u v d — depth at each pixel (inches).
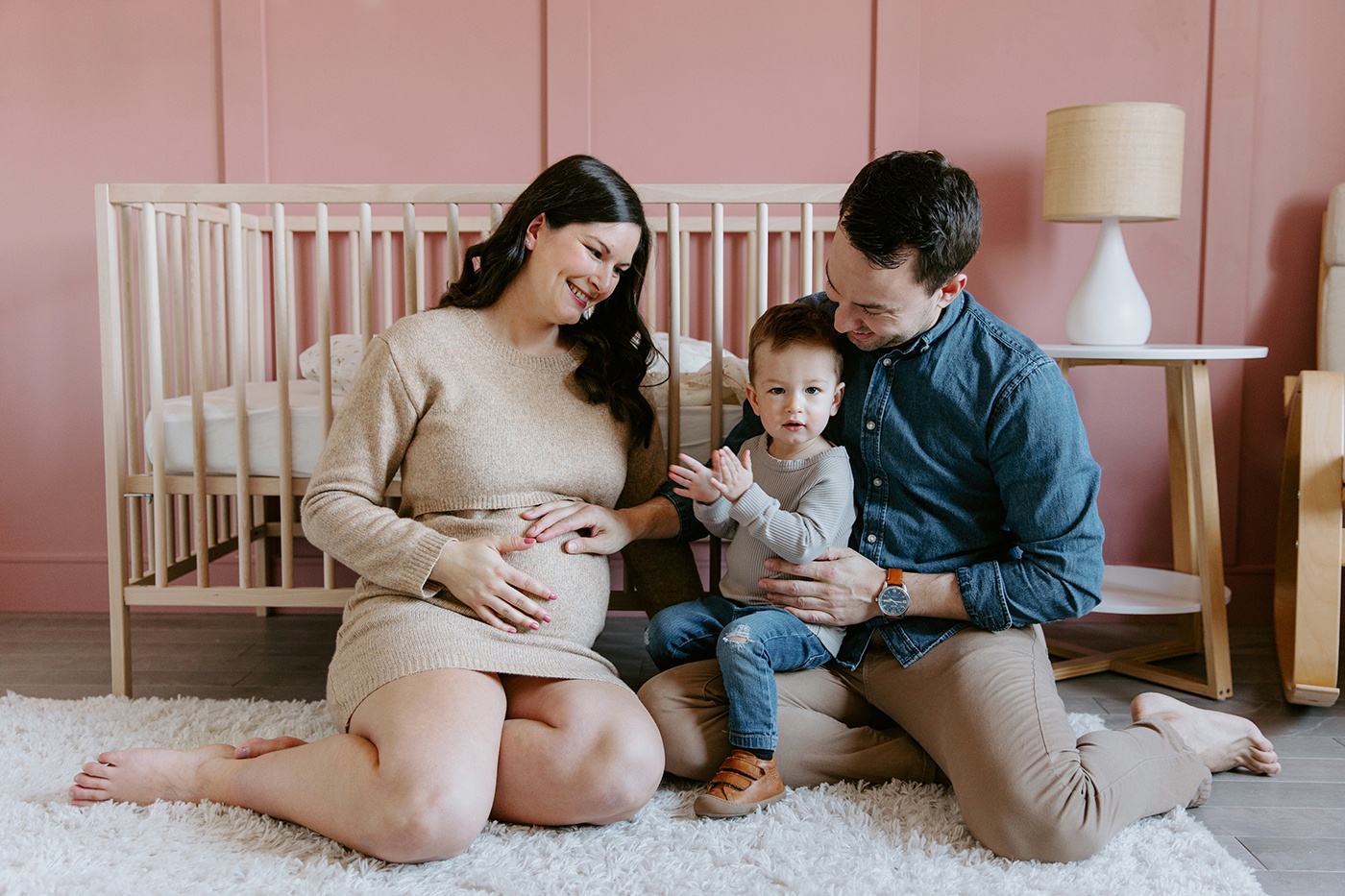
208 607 96.7
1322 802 53.5
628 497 59.8
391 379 50.6
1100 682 75.7
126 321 72.1
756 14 93.5
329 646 83.8
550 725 46.8
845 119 94.0
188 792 48.1
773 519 50.8
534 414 52.1
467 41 93.7
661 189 64.5
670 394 65.7
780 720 52.1
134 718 62.6
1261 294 92.4
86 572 95.0
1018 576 49.3
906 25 92.7
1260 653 84.0
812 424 51.3
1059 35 92.2
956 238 44.8
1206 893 42.5
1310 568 67.7
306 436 69.4
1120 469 94.7
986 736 46.1
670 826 47.6
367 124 94.2
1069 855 44.4
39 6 92.2
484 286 52.8
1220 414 92.9
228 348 95.2
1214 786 55.5
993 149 93.2
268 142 94.0
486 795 43.1
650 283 95.0
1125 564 95.0
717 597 57.3
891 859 45.0
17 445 94.5
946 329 50.9
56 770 53.4
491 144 94.6
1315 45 90.4
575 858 44.4
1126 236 93.0
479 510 51.1
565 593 50.5
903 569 52.6
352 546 49.6
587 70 93.4
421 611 48.5
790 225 97.3
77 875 41.8
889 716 55.3
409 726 43.3
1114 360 76.1
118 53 92.9
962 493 51.9
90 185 93.2
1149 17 91.4
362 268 65.9
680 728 51.7
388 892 41.1
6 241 93.1
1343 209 85.7
